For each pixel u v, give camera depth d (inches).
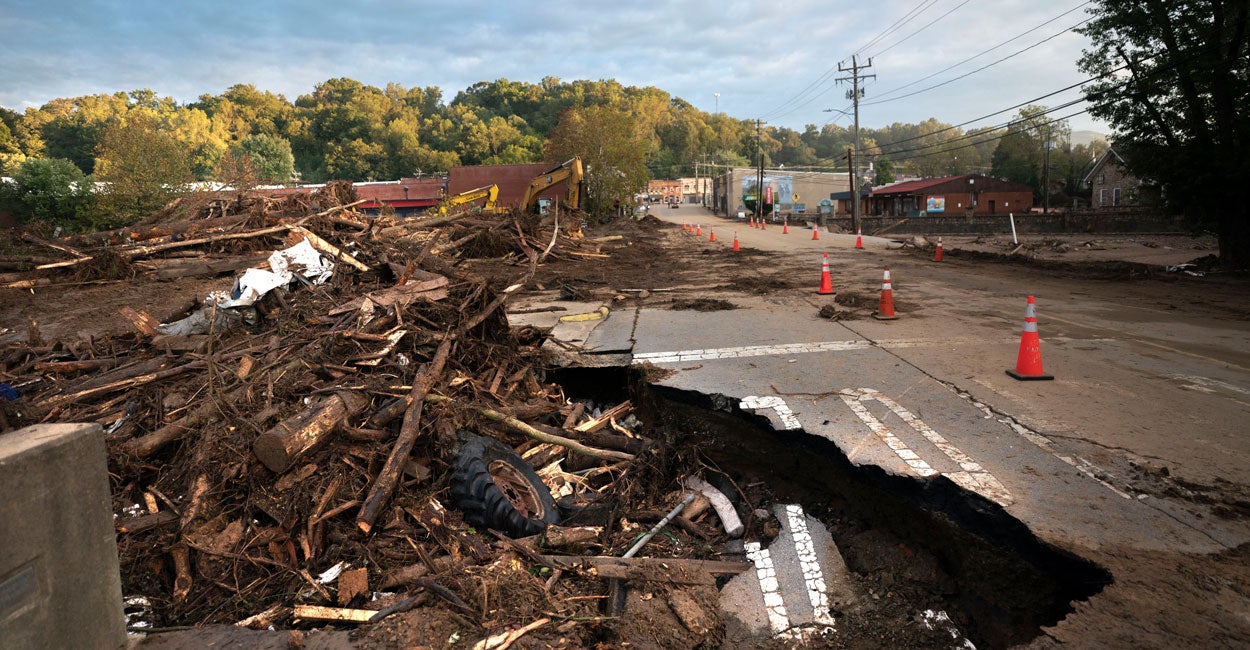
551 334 355.3
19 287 556.1
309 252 362.9
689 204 5792.3
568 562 163.9
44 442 97.6
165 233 667.4
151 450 193.3
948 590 154.6
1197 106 643.5
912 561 164.1
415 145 4940.9
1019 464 176.1
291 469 185.6
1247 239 652.1
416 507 187.8
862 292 529.3
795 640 143.3
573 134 2284.7
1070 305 453.1
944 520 159.8
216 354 246.1
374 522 180.2
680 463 230.4
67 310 495.2
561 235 942.4
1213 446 186.2
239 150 3786.9
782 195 3427.7
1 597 89.4
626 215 2600.9
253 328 298.4
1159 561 130.2
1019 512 149.3
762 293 538.6
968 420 212.8
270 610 151.0
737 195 3393.2
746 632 146.6
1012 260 797.2
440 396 222.8
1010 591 143.3
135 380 229.8
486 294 304.3
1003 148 3107.8
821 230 1859.0
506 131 5012.3
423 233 760.3
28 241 632.4
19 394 235.3
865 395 241.9
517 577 151.7
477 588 144.9
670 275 694.5
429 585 148.0
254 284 311.3
